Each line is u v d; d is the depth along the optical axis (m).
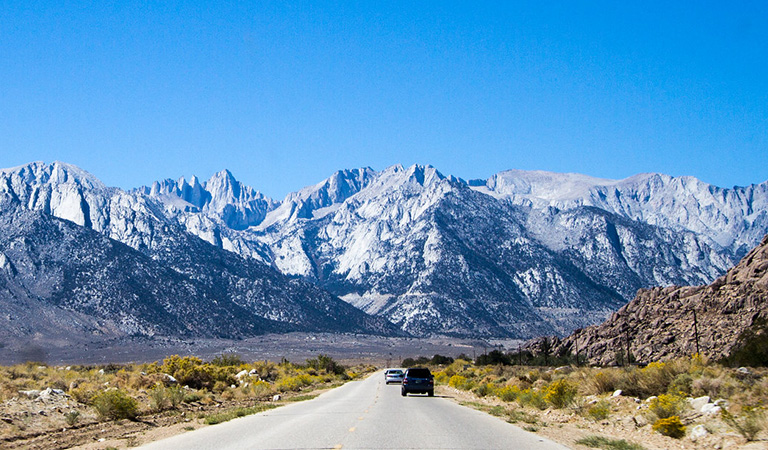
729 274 79.06
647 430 19.98
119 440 19.09
